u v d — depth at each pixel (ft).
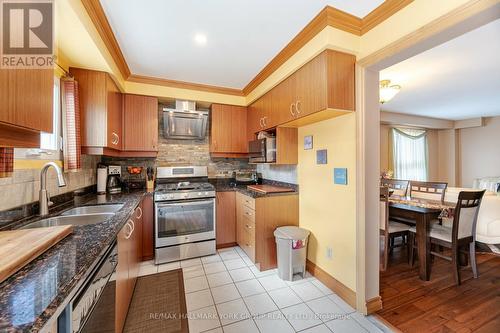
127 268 5.36
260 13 5.09
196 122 10.41
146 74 8.68
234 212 10.18
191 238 8.96
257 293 6.58
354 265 5.98
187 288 6.83
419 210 7.51
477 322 5.45
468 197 7.18
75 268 2.47
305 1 4.74
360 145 5.74
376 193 5.97
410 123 16.83
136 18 5.22
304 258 7.45
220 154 10.87
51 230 3.41
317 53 5.71
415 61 7.70
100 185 8.20
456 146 19.69
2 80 2.36
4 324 1.60
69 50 5.49
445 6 3.90
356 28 5.50
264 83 8.71
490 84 9.95
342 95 5.65
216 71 8.39
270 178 10.89
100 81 6.68
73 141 5.93
